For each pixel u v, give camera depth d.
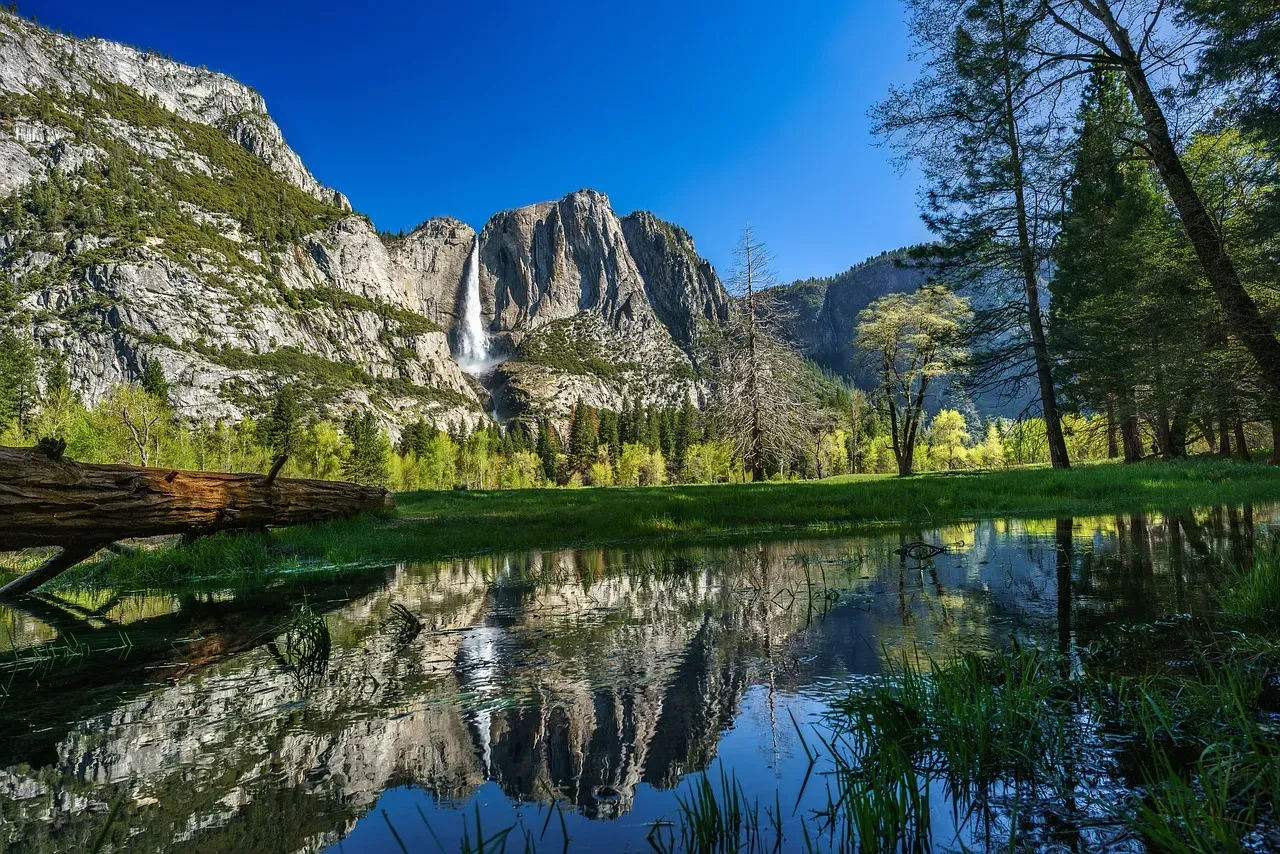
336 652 3.93
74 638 4.59
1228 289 9.60
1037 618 4.12
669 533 10.92
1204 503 12.38
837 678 3.17
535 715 2.80
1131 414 22.53
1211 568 5.55
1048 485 15.85
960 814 1.94
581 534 10.69
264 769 2.33
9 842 1.84
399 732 2.65
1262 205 10.12
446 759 2.38
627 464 108.31
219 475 8.14
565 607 5.19
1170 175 9.62
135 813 2.01
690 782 2.19
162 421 52.69
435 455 96.75
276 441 79.44
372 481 81.00
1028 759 2.20
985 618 4.21
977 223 21.58
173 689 3.28
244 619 5.18
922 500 13.63
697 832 1.81
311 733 2.66
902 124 14.42
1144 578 5.28
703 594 5.55
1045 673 2.89
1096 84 11.18
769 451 37.38
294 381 149.12
